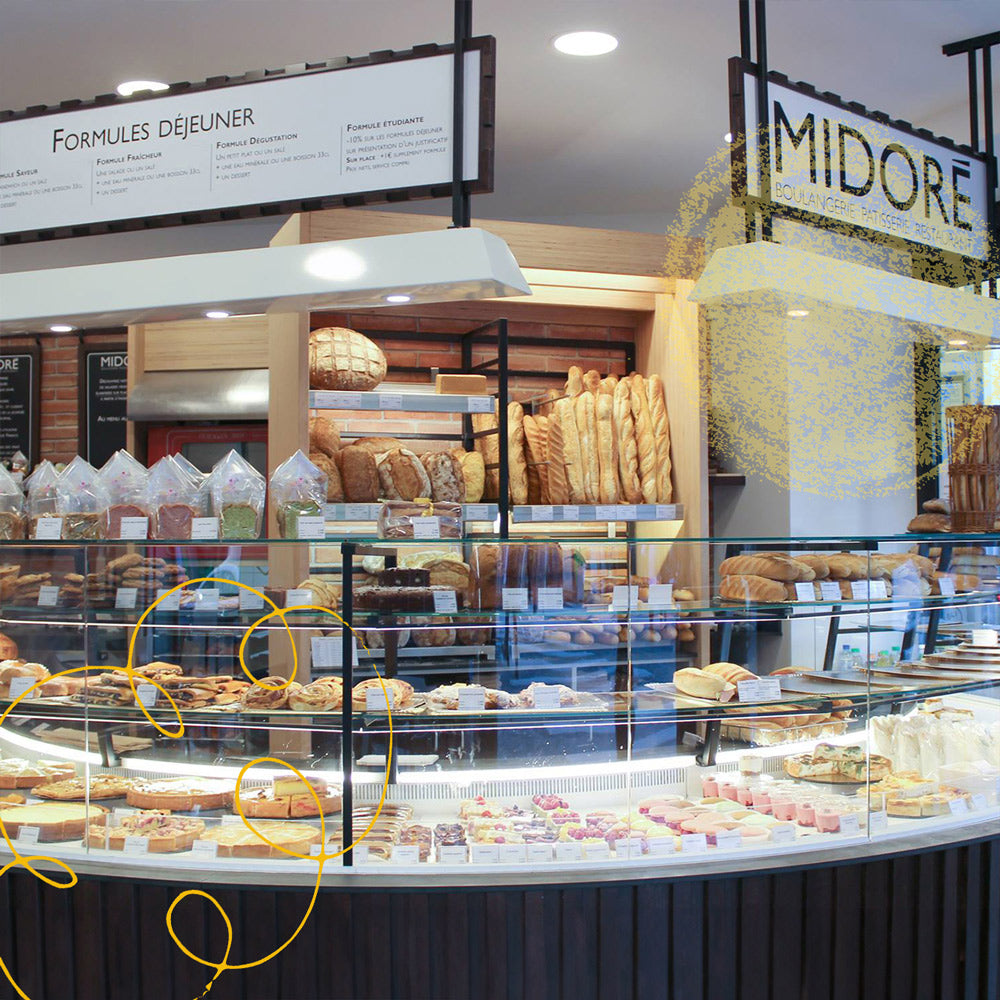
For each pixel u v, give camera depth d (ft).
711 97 12.76
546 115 13.32
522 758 7.94
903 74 12.12
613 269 12.88
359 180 7.32
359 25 10.96
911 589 8.48
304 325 11.53
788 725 8.18
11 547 8.18
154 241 16.75
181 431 15.61
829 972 7.39
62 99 13.01
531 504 13.53
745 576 8.24
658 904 7.06
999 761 8.59
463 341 14.17
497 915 6.93
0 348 17.07
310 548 8.49
